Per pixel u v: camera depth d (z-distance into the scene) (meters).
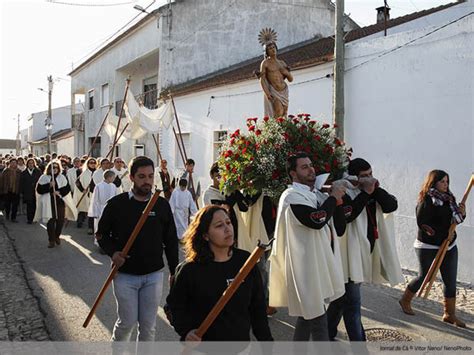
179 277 2.82
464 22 7.61
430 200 5.40
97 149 26.80
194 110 15.88
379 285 7.18
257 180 5.40
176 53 18.25
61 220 10.05
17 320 5.49
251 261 2.61
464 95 7.64
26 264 8.30
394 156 8.81
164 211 3.93
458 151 7.73
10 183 13.62
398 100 8.72
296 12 18.89
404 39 8.57
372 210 4.50
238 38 18.78
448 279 5.45
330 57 10.13
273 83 7.61
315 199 3.77
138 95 22.06
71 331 5.13
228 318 2.73
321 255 3.70
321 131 5.52
